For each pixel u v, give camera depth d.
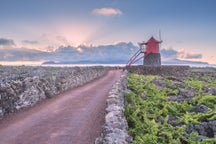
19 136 11.73
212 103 25.31
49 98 20.83
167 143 14.79
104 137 9.21
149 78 45.53
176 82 41.47
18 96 16.42
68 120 14.12
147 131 15.38
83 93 23.78
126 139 9.42
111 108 12.52
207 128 18.20
